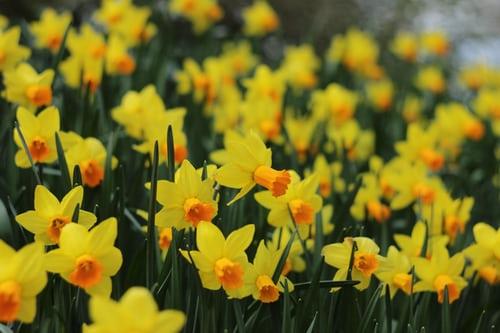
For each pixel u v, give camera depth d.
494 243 1.70
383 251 1.83
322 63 4.32
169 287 1.61
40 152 1.68
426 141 2.23
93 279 1.45
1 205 1.62
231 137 1.93
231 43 4.01
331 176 2.03
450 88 4.99
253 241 1.75
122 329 1.32
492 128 3.18
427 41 4.12
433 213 1.90
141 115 1.96
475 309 1.82
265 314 1.68
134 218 1.78
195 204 1.53
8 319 1.38
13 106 1.89
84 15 4.73
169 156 1.62
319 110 2.76
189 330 1.59
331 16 6.21
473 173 2.87
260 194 1.65
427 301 1.66
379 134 2.87
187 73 2.78
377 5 6.51
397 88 4.32
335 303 1.64
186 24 4.39
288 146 2.24
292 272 1.73
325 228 1.85
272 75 2.58
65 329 1.54
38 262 1.40
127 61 2.47
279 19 6.09
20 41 3.41
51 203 1.52
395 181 1.97
